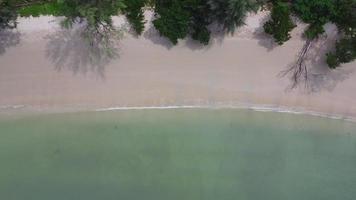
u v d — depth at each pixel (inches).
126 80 1163.9
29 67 1127.0
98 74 1151.6
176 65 1179.3
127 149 1123.3
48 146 1099.9
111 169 1089.4
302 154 1162.0
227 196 1073.5
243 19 1147.3
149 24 1155.9
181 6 1111.6
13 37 1115.3
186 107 1182.9
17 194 1029.2
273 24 1160.8
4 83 1117.1
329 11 1145.4
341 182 1115.9
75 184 1058.1
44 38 1128.2
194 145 1149.7
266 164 1138.0
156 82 1174.3
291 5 1178.6
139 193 1060.5
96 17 1056.2
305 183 1109.7
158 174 1098.1
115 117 1154.7
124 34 1144.2
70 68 1140.5
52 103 1135.6
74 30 1130.7
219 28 1167.0
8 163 1067.9
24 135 1104.2
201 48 1178.0
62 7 1077.8
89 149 1109.7
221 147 1152.8
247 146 1160.8
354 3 1134.4
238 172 1117.7
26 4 1133.1
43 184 1049.5
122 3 1059.9
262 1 1160.8
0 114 1109.7
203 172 1111.0
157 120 1167.0
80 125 1135.0
